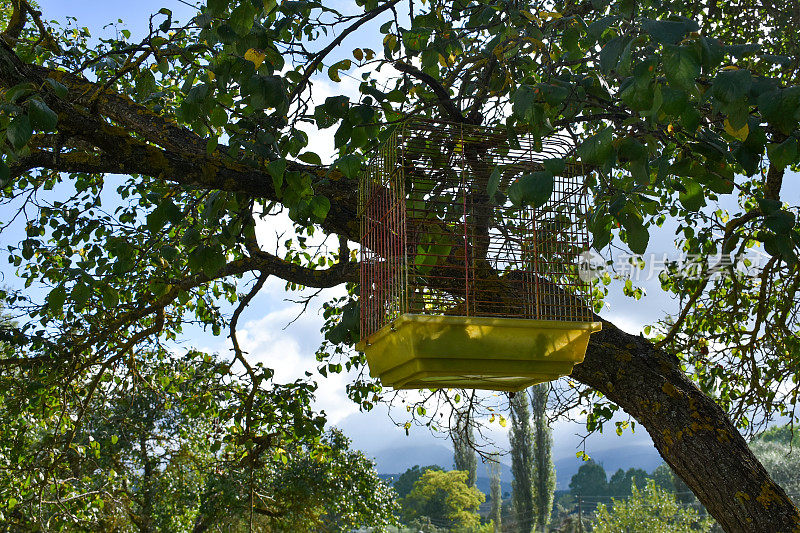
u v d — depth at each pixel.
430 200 2.72
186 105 2.60
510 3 2.88
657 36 1.80
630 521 23.31
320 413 6.26
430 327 2.17
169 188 5.05
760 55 1.96
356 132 2.74
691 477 3.38
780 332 4.86
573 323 2.27
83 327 5.68
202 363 6.81
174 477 14.52
